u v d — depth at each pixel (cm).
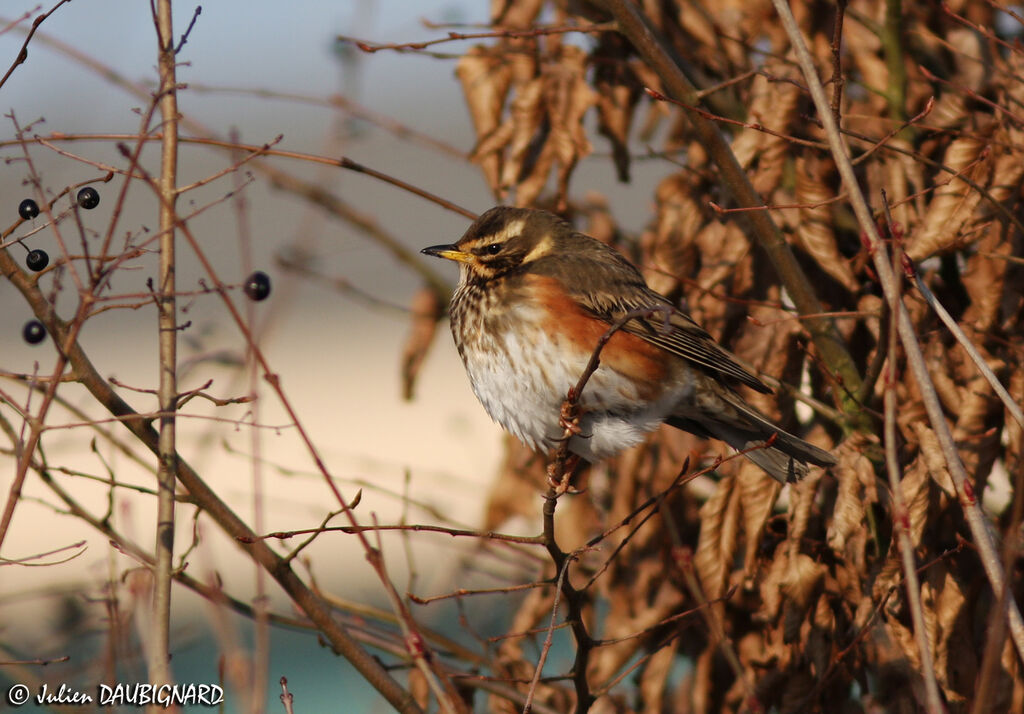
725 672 1061
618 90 1165
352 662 862
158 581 757
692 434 1119
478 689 1057
